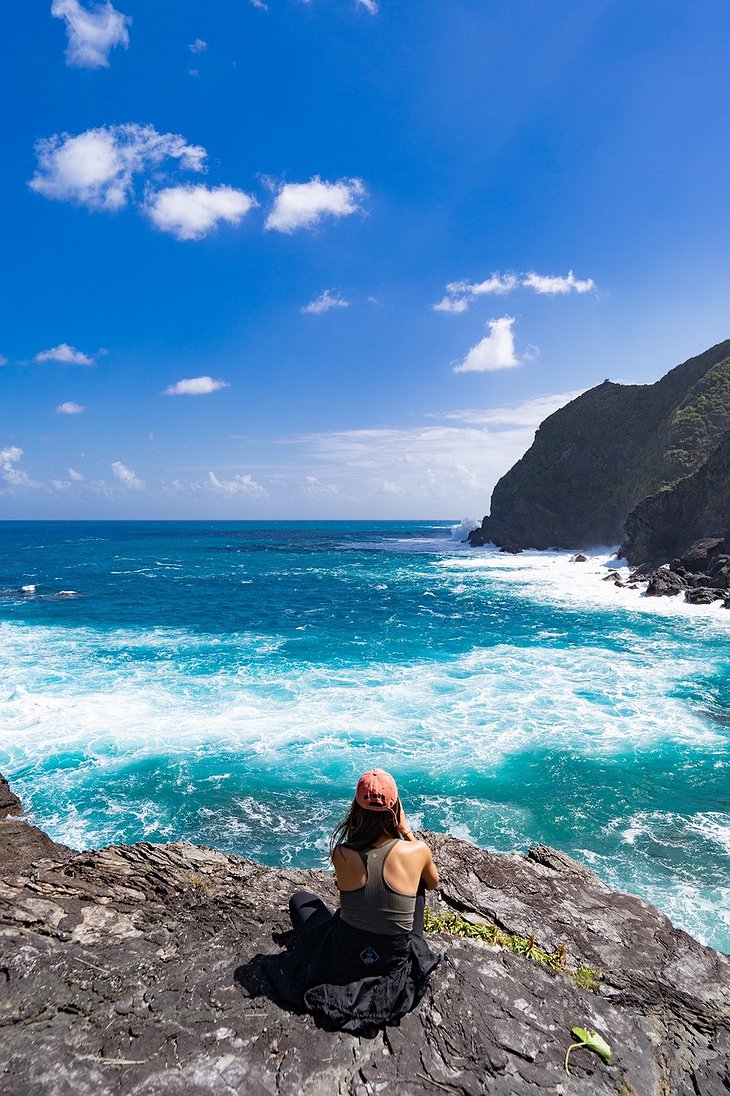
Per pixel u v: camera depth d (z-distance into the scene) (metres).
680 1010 4.29
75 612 33.69
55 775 13.00
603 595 39.69
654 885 9.50
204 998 3.11
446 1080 2.76
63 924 4.65
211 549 91.44
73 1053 2.75
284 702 17.64
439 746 14.54
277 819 11.46
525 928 5.53
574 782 12.83
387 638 26.64
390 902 3.06
